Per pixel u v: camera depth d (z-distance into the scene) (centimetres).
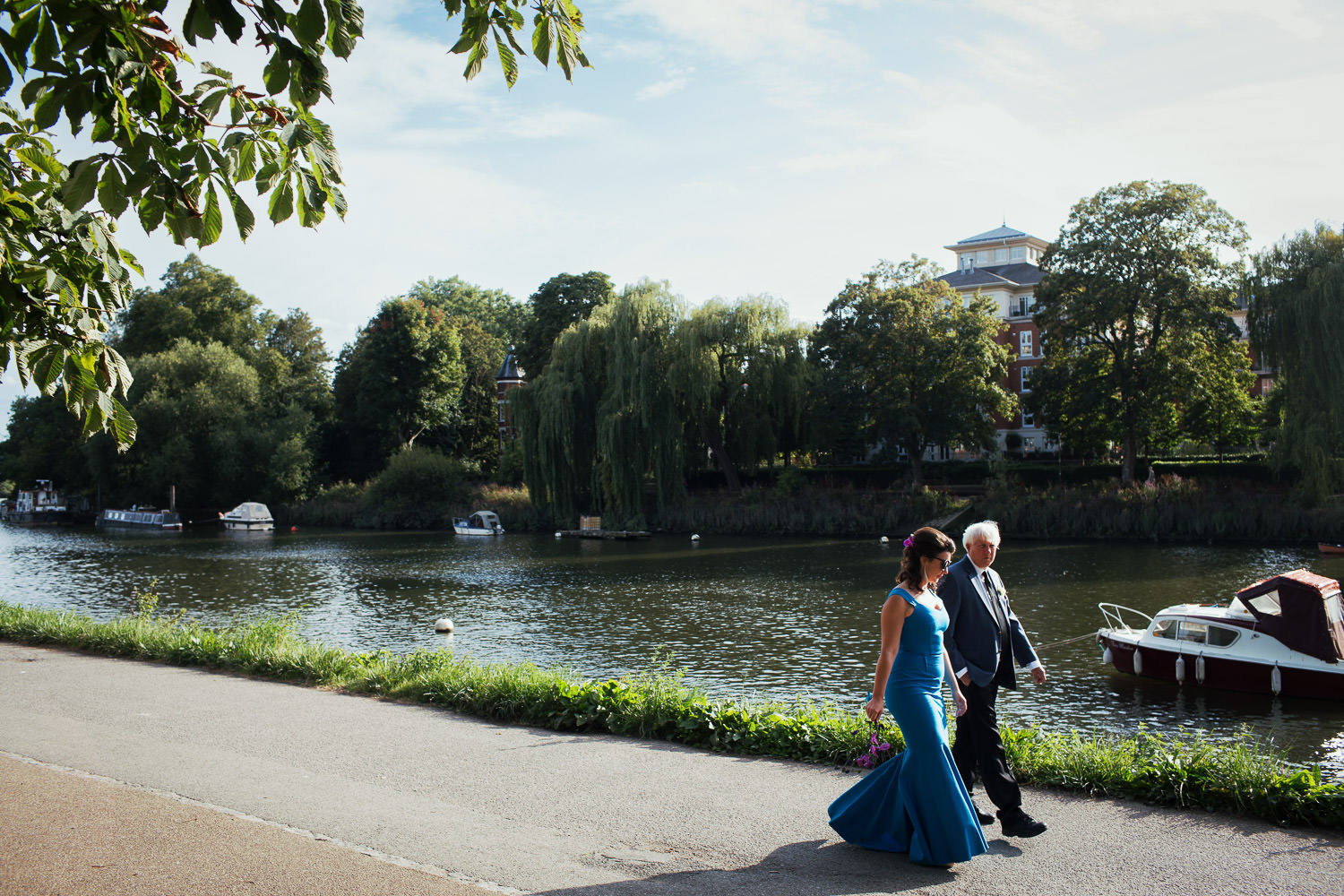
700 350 5056
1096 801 602
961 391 5003
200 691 1010
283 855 489
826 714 809
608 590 3122
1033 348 7275
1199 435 4916
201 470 6862
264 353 7956
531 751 748
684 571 3628
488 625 2495
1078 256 4775
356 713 900
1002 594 567
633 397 5066
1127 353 4712
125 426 461
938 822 477
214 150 409
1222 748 654
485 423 8388
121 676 1102
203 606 2859
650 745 772
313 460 7262
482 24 460
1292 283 4066
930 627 498
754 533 5138
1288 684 1709
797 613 2634
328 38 395
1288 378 4150
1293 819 555
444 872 468
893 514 4906
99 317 484
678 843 519
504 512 5962
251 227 422
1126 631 1966
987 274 7506
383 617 2642
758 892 446
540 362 6825
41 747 746
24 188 463
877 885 455
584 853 500
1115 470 5197
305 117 412
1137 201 4631
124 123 399
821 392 5162
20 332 453
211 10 369
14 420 9012
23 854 486
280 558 4322
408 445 7219
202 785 633
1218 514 4231
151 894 432
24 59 375
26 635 1405
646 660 2030
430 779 659
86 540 5506
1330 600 1744
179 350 7019
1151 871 475
